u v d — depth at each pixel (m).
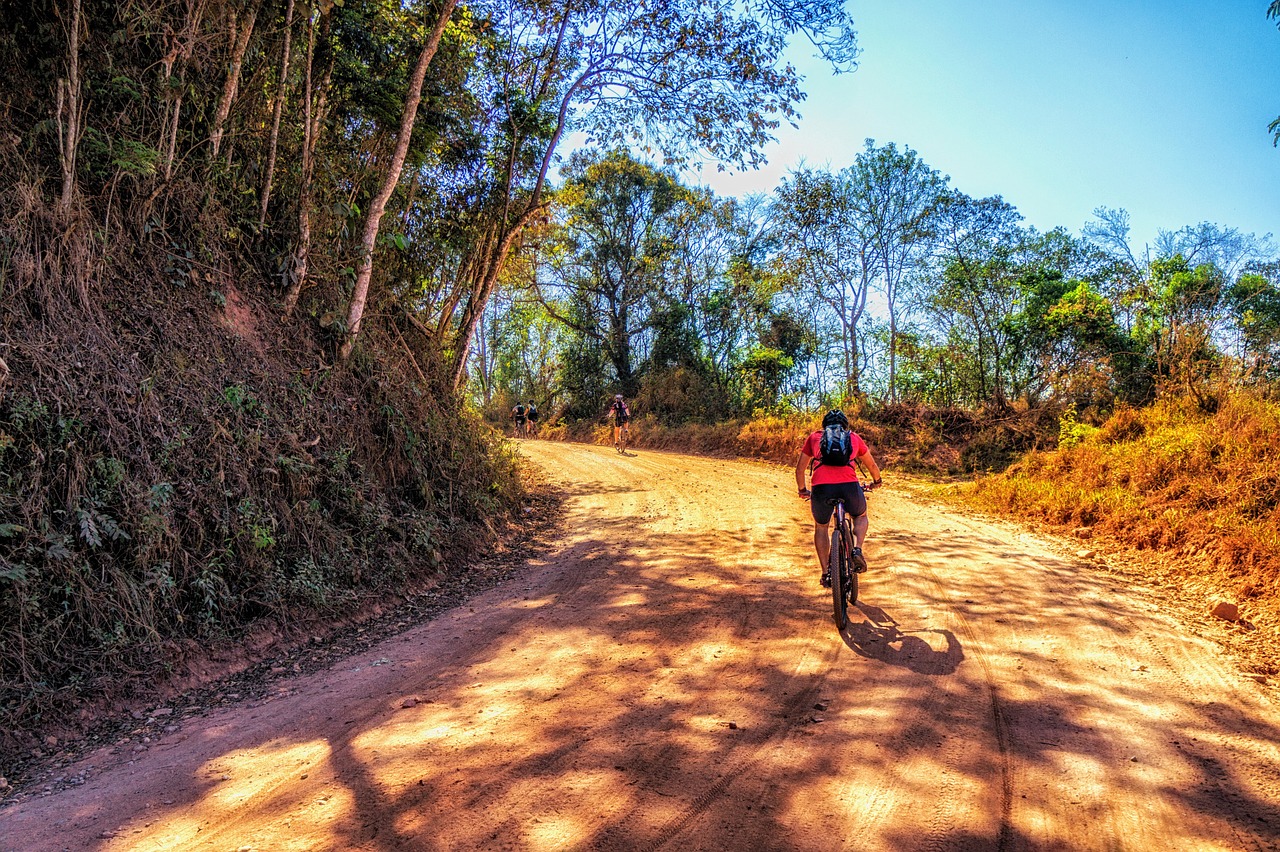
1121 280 20.89
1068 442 14.23
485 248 14.42
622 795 3.24
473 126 13.90
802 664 4.92
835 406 24.28
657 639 5.64
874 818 3.00
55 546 4.95
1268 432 8.82
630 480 16.80
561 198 16.00
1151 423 12.51
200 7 8.05
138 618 5.25
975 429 20.89
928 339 26.72
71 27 6.78
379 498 8.41
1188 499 8.45
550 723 4.12
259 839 3.05
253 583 6.29
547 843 2.88
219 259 8.34
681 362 36.81
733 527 10.40
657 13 13.25
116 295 6.84
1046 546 8.69
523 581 8.09
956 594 6.53
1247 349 13.15
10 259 5.86
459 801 3.26
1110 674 4.57
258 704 4.92
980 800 3.13
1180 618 5.74
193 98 8.48
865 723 3.93
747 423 26.14
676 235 37.38
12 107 6.74
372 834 3.02
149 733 4.52
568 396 40.31
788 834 2.90
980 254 24.97
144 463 5.93
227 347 7.71
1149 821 2.94
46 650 4.77
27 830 3.33
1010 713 4.03
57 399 5.56
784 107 14.00
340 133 11.30
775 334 34.88
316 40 10.24
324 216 9.89
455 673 5.22
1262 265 19.64
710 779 3.37
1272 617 5.58
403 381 10.32
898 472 19.05
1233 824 2.90
